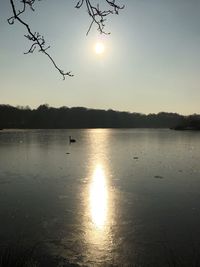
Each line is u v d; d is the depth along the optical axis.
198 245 11.05
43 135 92.62
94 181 21.39
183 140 70.12
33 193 17.98
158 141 66.69
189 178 22.42
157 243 11.31
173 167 27.91
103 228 12.70
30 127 154.62
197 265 9.41
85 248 11.02
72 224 13.12
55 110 163.50
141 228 12.65
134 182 21.09
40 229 12.54
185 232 12.19
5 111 151.62
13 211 14.67
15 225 12.95
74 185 20.12
